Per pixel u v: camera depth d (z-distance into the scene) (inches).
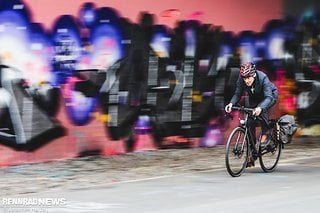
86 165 456.4
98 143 488.1
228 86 561.3
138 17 501.7
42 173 422.3
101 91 485.7
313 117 631.2
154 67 514.9
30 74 444.5
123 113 501.4
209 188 364.2
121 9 491.2
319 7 626.8
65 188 369.7
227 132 569.3
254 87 413.4
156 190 358.3
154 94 518.3
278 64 594.2
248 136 414.0
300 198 331.3
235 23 560.4
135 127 509.7
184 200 327.9
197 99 544.7
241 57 566.3
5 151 438.3
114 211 301.1
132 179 404.8
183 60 531.8
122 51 494.6
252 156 416.8
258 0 575.2
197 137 549.0
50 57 453.4
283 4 594.9
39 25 446.0
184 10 528.1
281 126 436.8
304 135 624.7
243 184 377.7
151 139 521.3
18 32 435.8
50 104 456.8
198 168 451.5
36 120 450.9
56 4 454.0
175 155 510.9
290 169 443.2
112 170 441.1
